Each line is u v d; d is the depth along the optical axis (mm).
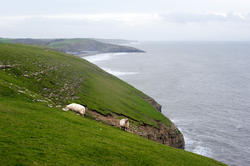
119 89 87188
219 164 35719
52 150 21359
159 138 60094
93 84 74000
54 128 27578
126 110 63188
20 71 50438
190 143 73500
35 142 21859
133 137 36250
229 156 66062
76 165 20031
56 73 63281
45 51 102625
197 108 109625
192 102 119312
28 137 22562
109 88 80125
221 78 184625
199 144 73000
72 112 40562
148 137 54594
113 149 26500
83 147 24453
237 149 70062
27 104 33875
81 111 42281
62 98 48312
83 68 94875
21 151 19172
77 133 28484
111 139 30594
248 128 85625
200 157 36594
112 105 61031
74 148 23484
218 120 93938
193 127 86750
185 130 83938
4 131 22188
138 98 86438
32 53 76875
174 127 72125
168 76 192375
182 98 126875
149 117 68000
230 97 128250
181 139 70188
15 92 36750
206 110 106625
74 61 103688
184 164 29672
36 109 33312
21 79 46781
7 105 30328
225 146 71875
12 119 26000
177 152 34625
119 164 23281
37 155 19469
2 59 53531
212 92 139625
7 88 36375
